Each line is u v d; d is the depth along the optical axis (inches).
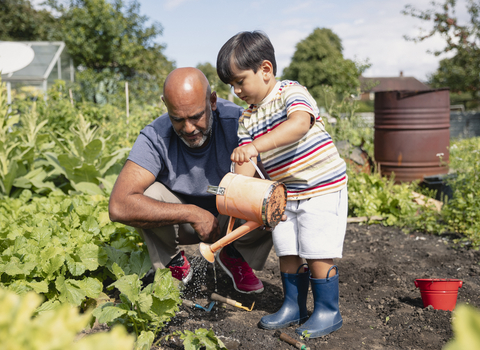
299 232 83.9
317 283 83.4
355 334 83.2
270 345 78.2
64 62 625.0
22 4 860.0
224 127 95.2
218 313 93.6
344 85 358.0
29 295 21.8
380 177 233.8
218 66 82.4
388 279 115.2
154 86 730.8
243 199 73.5
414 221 167.9
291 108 76.5
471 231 146.4
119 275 83.4
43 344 19.9
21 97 321.4
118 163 198.1
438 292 89.9
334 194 83.9
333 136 278.5
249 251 100.7
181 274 102.7
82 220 113.6
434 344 76.8
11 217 124.4
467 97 1502.2
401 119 231.5
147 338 71.1
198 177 96.9
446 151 236.1
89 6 693.3
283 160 84.0
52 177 194.2
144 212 86.7
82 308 91.2
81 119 195.2
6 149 175.5
